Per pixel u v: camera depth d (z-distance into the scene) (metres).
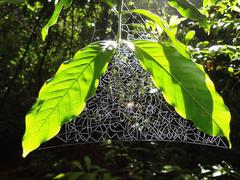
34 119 0.79
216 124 0.76
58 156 6.52
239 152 5.39
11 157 7.01
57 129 0.80
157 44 0.76
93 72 0.77
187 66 0.75
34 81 8.03
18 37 7.68
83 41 7.43
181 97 0.76
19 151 7.06
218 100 0.75
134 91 1.32
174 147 5.81
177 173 4.28
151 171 4.91
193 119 0.76
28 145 0.80
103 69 0.77
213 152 5.64
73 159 6.24
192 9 0.88
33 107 0.78
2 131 7.08
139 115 1.48
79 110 0.79
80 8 6.26
